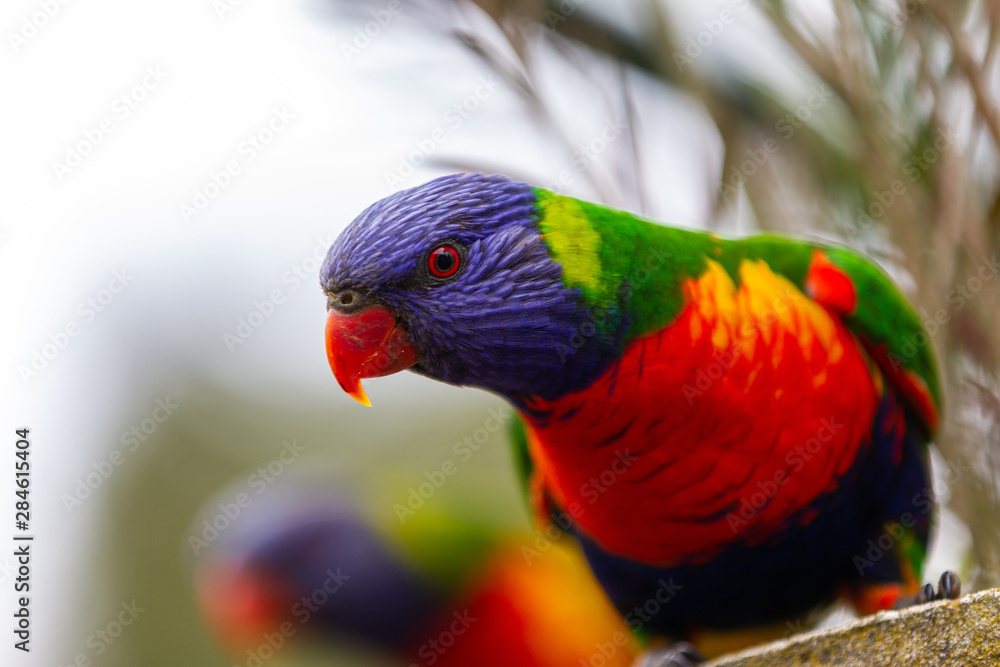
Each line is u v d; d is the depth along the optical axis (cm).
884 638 259
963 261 355
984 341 366
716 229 416
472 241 339
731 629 433
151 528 1000
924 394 388
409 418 1098
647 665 427
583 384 343
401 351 345
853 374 367
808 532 373
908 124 370
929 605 253
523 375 344
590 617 761
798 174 411
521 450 484
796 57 396
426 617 758
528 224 341
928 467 413
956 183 353
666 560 390
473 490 848
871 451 378
